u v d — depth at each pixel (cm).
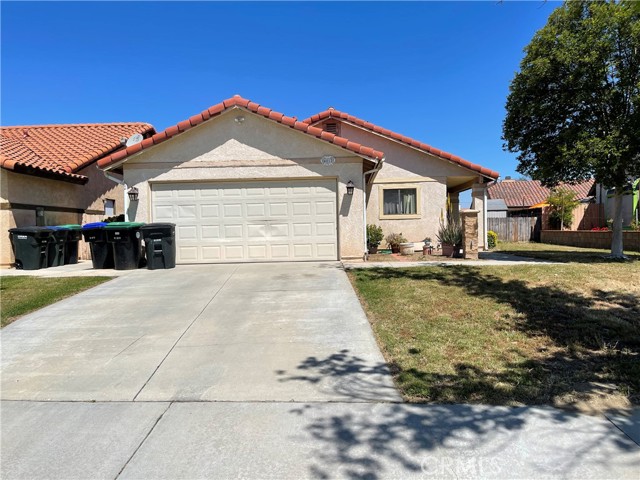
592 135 1091
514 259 1204
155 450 301
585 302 658
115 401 376
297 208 1118
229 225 1116
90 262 1297
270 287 797
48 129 1808
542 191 3253
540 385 385
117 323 598
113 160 1088
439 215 1505
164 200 1117
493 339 505
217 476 272
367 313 621
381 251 1454
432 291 738
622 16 981
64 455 297
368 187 1489
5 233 1120
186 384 406
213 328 569
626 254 1362
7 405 372
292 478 269
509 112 1253
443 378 402
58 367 452
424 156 1501
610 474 268
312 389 389
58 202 1337
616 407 349
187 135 1105
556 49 1104
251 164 1105
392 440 306
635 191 2070
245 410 355
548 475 267
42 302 709
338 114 1500
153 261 1019
